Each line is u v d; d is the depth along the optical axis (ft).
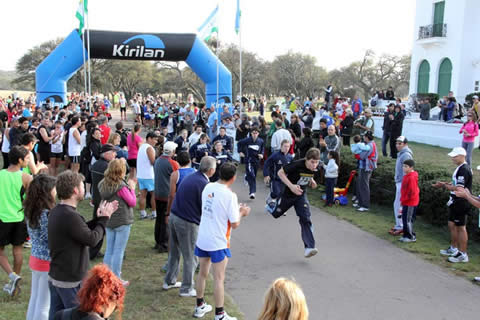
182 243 17.46
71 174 12.42
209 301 17.62
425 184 28.50
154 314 16.29
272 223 28.81
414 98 92.07
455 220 21.81
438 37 96.02
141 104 98.99
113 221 17.62
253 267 21.40
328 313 16.71
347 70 218.59
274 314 7.97
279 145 36.11
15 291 17.40
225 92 72.33
